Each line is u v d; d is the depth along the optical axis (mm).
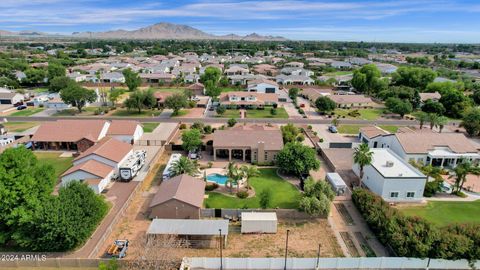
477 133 91688
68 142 77062
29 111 113312
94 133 78125
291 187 59719
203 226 44156
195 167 60938
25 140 81688
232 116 109750
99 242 42250
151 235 42594
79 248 42219
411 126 100500
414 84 153875
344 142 82562
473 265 38094
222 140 72188
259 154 69688
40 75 159500
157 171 66500
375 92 147875
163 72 187250
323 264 38781
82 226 41812
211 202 54031
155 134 89688
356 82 151250
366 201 49531
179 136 87062
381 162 60719
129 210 51562
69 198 43469
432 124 91250
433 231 39344
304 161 61500
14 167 43375
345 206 53625
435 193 57594
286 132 80938
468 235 39656
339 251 42438
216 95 132000
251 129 81625
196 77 172250
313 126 99438
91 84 159875
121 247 41562
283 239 45000
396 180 54031
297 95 141500
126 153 66812
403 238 39188
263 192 52688
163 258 38344
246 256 41375
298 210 49719
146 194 56844
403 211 52094
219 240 44000
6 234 41656
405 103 111438
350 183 62000
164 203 47781
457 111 112688
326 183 52250
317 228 47531
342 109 123062
